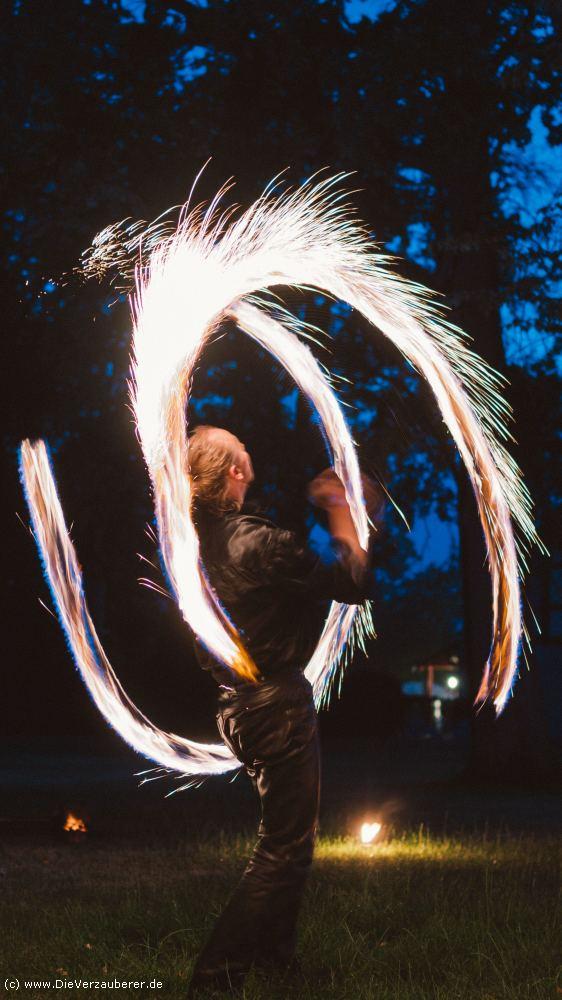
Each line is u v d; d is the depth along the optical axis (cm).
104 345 1434
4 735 3472
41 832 1138
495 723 1817
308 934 542
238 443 465
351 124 1415
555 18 1465
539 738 1816
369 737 3634
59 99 1458
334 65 1420
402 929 572
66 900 701
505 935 550
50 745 3064
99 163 1437
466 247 1573
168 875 839
